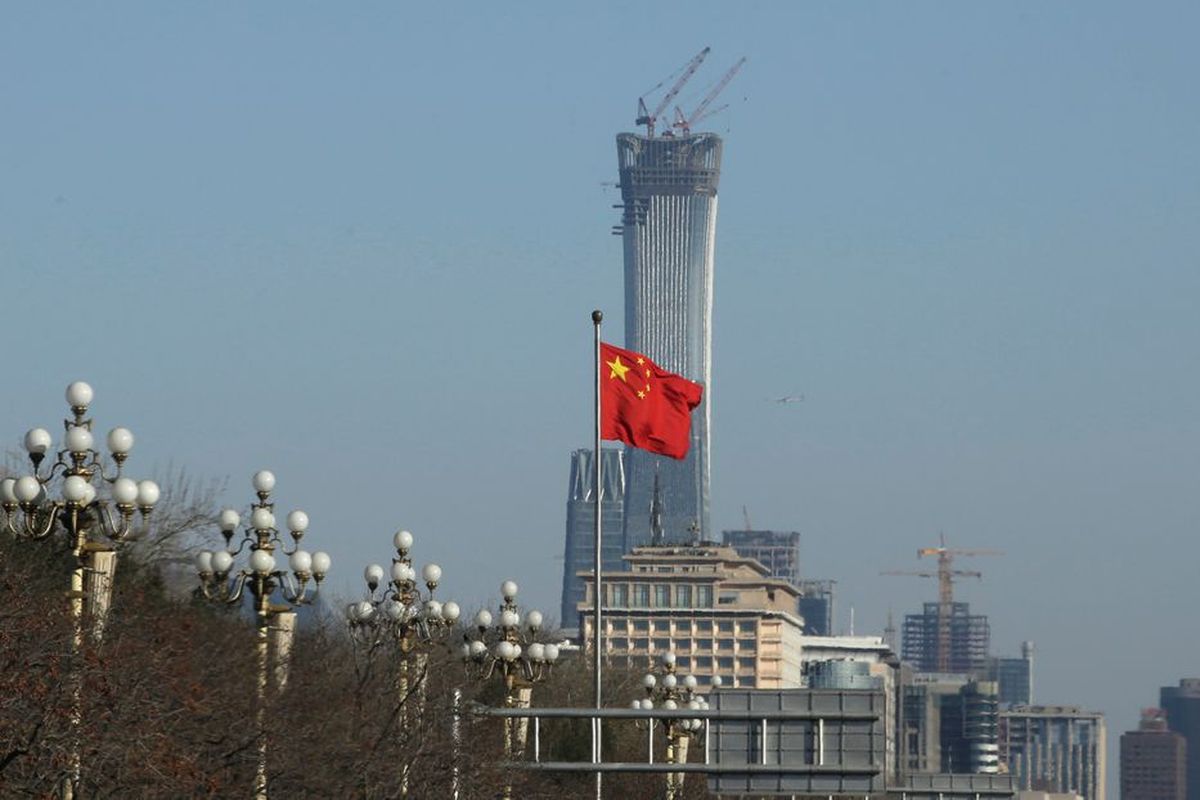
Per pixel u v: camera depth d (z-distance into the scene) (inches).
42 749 3464.6
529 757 6476.4
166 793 3700.8
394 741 4849.9
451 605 5733.3
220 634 5137.8
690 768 5017.2
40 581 4751.5
